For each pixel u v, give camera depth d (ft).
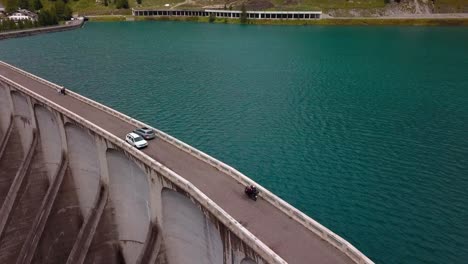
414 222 203.41
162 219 155.84
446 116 347.15
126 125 205.57
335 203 218.59
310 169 253.24
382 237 193.26
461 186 234.17
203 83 458.09
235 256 118.93
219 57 620.49
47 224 205.77
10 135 282.77
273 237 115.55
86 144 201.87
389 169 253.24
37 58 597.11
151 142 186.80
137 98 394.32
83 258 177.78
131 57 618.03
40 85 291.17
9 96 282.77
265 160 264.11
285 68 541.34
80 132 201.87
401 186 234.38
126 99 390.21
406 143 291.38
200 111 356.38
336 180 240.73
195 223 142.10
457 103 382.22
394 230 197.88
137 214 179.52
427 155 272.10
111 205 186.19
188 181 142.72
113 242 189.37
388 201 220.23
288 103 384.47
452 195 225.35
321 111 361.10
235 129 315.37
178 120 332.60
